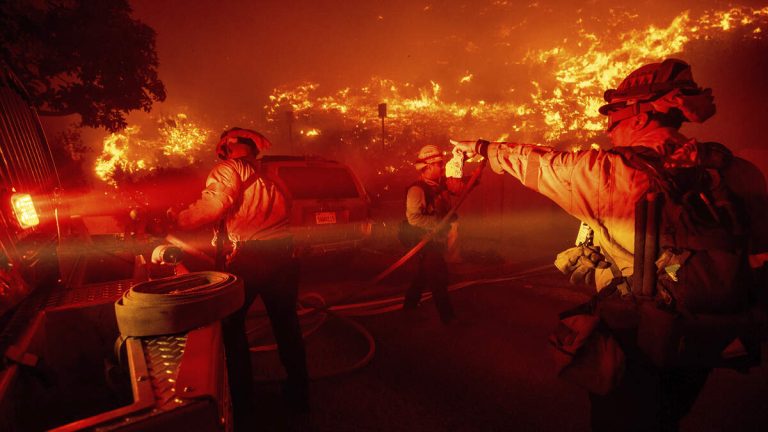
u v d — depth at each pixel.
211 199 2.55
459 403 3.06
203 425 0.98
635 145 1.55
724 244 1.29
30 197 2.31
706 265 1.28
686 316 1.30
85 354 1.86
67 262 2.64
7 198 1.98
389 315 4.92
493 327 4.50
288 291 2.80
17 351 1.32
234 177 2.61
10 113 2.64
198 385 1.04
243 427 2.74
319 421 2.85
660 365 1.33
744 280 1.29
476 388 3.27
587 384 1.45
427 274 4.43
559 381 3.36
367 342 4.20
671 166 1.38
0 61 2.60
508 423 2.81
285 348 2.84
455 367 3.62
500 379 3.40
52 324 1.80
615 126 1.71
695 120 1.52
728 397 3.07
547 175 1.58
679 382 1.54
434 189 4.39
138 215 3.31
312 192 6.47
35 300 1.95
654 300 1.35
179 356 1.26
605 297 1.53
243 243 2.66
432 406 3.03
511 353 3.87
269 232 2.70
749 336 1.31
